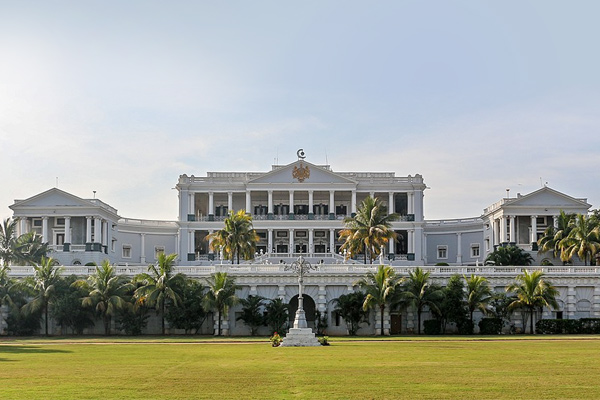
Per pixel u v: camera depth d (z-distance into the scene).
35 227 134.38
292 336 64.94
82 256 129.50
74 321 87.06
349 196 146.62
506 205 133.38
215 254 139.25
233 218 111.12
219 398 31.84
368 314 88.38
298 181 142.12
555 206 133.25
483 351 56.38
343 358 50.19
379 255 115.56
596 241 109.50
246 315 87.69
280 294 90.31
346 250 117.31
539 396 32.31
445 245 154.50
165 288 86.56
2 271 88.25
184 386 35.47
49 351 59.53
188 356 53.38
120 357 52.66
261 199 146.88
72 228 133.12
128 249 146.25
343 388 34.59
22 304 88.12
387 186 143.38
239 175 146.62
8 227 113.44
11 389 34.50
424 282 87.81
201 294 88.81
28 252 113.38
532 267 92.88
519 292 87.38
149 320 89.81
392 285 86.56
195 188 142.62
